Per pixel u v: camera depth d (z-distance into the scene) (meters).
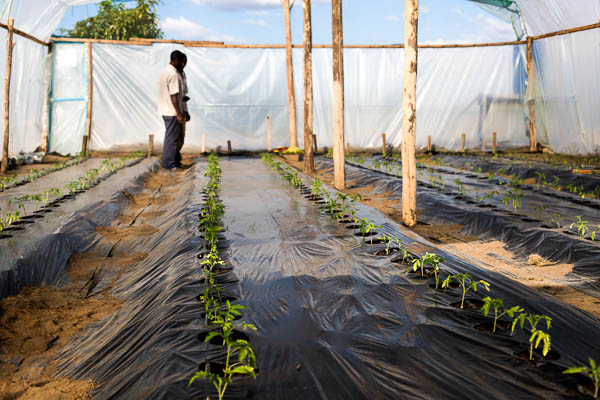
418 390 2.54
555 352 2.90
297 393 2.52
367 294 3.82
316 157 15.71
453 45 17.61
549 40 16.31
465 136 18.08
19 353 3.62
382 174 11.40
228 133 17.23
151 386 2.72
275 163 12.88
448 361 2.81
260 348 2.98
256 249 5.14
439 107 17.95
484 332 3.14
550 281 4.83
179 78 12.45
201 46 16.62
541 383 2.58
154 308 3.91
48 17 13.95
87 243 6.17
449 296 3.76
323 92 17.64
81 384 3.14
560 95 16.14
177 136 12.88
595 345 2.96
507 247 6.14
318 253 4.96
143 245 6.38
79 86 15.95
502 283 3.95
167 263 5.07
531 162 13.87
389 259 4.71
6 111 11.51
